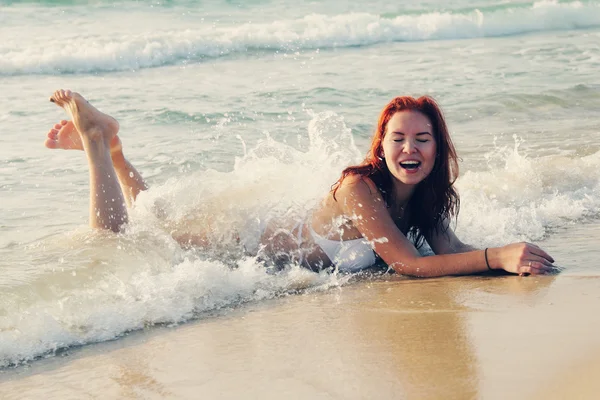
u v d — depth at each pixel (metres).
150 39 15.17
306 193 4.67
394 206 4.43
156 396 2.70
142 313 3.67
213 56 15.13
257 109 9.59
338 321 3.42
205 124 8.86
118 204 4.77
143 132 8.54
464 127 8.59
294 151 5.46
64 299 3.74
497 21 18.75
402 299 3.73
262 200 4.72
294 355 2.99
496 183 5.93
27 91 11.70
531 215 5.26
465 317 3.30
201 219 4.72
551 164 6.38
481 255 4.13
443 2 21.95
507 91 10.36
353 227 4.39
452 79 11.49
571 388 2.41
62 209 5.83
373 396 2.50
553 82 11.01
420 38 17.66
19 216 5.62
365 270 4.49
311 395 2.57
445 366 2.70
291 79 11.88
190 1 20.94
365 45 16.61
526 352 2.77
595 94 10.15
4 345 3.29
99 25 17.78
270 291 4.09
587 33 17.72
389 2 22.09
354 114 9.20
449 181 4.38
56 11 19.14
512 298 3.55
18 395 2.82
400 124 4.14
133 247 4.45
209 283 4.03
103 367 3.05
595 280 3.78
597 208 5.50
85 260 4.21
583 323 3.06
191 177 5.23
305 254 4.49
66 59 14.00
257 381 2.74
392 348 2.96
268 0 21.75
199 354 3.11
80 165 7.26
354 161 5.28
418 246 4.76
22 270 4.08
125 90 11.43
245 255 4.59
